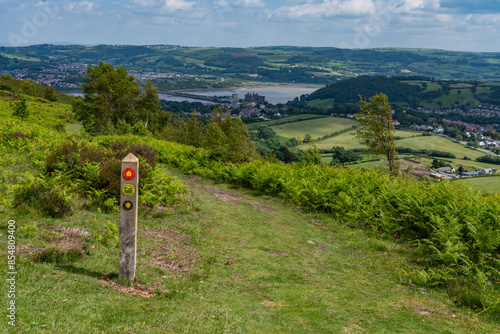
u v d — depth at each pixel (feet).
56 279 13.93
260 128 433.89
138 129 129.80
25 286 12.51
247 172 54.60
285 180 49.47
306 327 13.88
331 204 40.32
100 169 32.73
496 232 25.35
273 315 14.83
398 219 33.78
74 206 26.76
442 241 26.58
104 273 16.24
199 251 22.84
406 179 50.78
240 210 38.52
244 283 18.70
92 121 155.02
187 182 52.75
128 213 15.55
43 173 34.45
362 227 35.78
